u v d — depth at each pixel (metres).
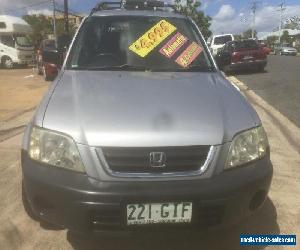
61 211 2.61
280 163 5.01
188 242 3.22
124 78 3.43
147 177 2.54
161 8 5.02
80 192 2.53
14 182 4.38
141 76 3.51
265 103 9.08
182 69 3.83
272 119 7.41
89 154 2.59
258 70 18.22
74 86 3.24
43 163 2.70
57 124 2.73
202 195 2.54
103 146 2.57
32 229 3.41
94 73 3.60
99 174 2.56
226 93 3.20
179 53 3.99
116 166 2.57
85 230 2.60
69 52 3.97
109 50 3.95
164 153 2.57
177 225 2.60
